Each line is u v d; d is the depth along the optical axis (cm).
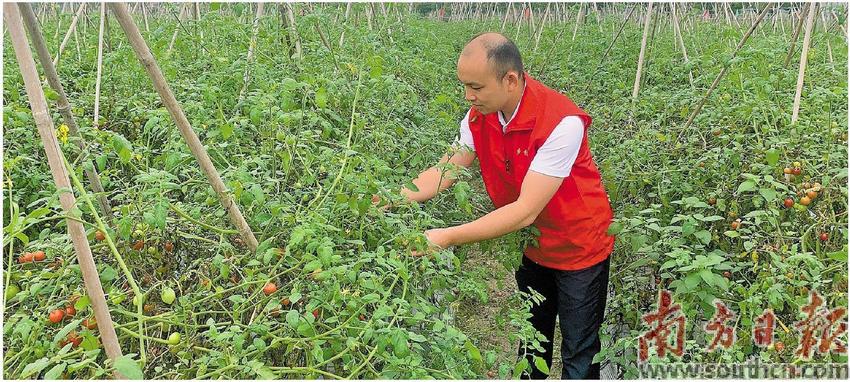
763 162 369
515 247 344
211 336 203
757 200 320
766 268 291
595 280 344
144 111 376
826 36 591
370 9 723
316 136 337
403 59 574
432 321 239
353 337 221
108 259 254
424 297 283
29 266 256
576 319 347
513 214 298
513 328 448
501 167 335
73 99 462
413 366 208
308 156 295
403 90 454
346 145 309
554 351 460
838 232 326
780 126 441
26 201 346
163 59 446
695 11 1022
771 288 269
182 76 465
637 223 313
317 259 224
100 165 253
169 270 262
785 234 315
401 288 275
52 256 240
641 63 574
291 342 223
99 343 215
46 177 345
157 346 248
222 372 204
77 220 174
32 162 348
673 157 449
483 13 2288
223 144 298
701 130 471
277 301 221
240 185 234
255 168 316
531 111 304
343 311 222
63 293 241
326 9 562
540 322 383
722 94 484
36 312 228
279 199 278
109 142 293
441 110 532
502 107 309
